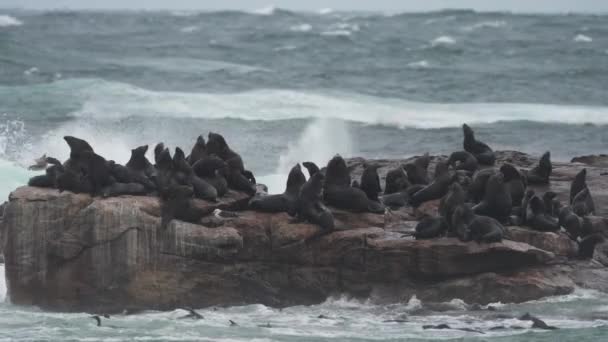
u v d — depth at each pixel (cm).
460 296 8719
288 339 7531
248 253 8831
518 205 9712
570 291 8912
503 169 9794
